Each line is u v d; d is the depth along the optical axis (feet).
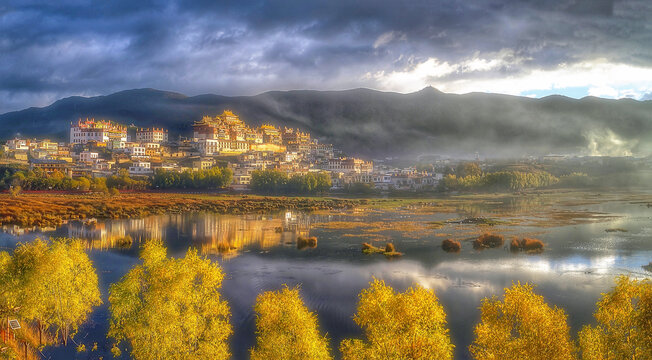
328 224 577.84
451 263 358.02
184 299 178.40
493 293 277.85
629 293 156.15
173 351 174.29
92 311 247.09
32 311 196.95
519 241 419.33
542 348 149.18
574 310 247.91
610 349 147.33
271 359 167.43
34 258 203.72
